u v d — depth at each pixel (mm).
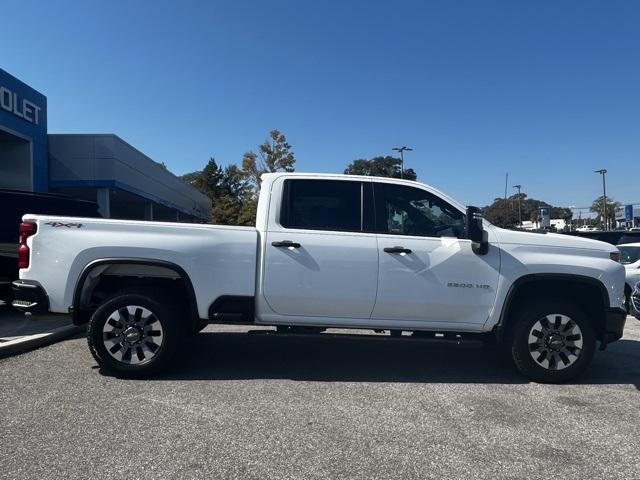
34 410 4559
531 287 5934
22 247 5586
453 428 4332
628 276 11367
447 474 3533
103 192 21984
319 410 4695
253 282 5578
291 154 44375
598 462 3750
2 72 17234
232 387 5309
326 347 7180
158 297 5559
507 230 5941
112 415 4469
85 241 5488
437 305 5672
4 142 19109
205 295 5543
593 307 5977
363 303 5637
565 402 5047
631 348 7617
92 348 5469
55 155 21531
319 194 5824
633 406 4953
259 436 4094
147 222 5617
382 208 5820
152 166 29109
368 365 6289
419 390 5348
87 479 3369
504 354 6941
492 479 3479
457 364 6441
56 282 5477
